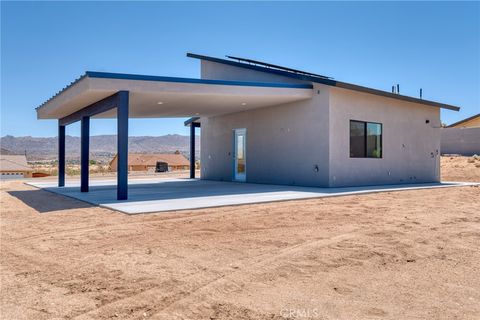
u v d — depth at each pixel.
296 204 8.70
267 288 3.67
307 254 4.72
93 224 6.61
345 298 3.43
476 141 27.31
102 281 3.89
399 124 14.92
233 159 17.08
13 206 9.36
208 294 3.53
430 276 3.97
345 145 12.90
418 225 6.38
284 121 14.08
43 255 4.84
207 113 16.77
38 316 3.12
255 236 5.66
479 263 4.38
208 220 6.81
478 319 3.01
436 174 16.47
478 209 8.12
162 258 4.62
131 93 10.37
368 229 6.07
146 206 8.15
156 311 3.20
